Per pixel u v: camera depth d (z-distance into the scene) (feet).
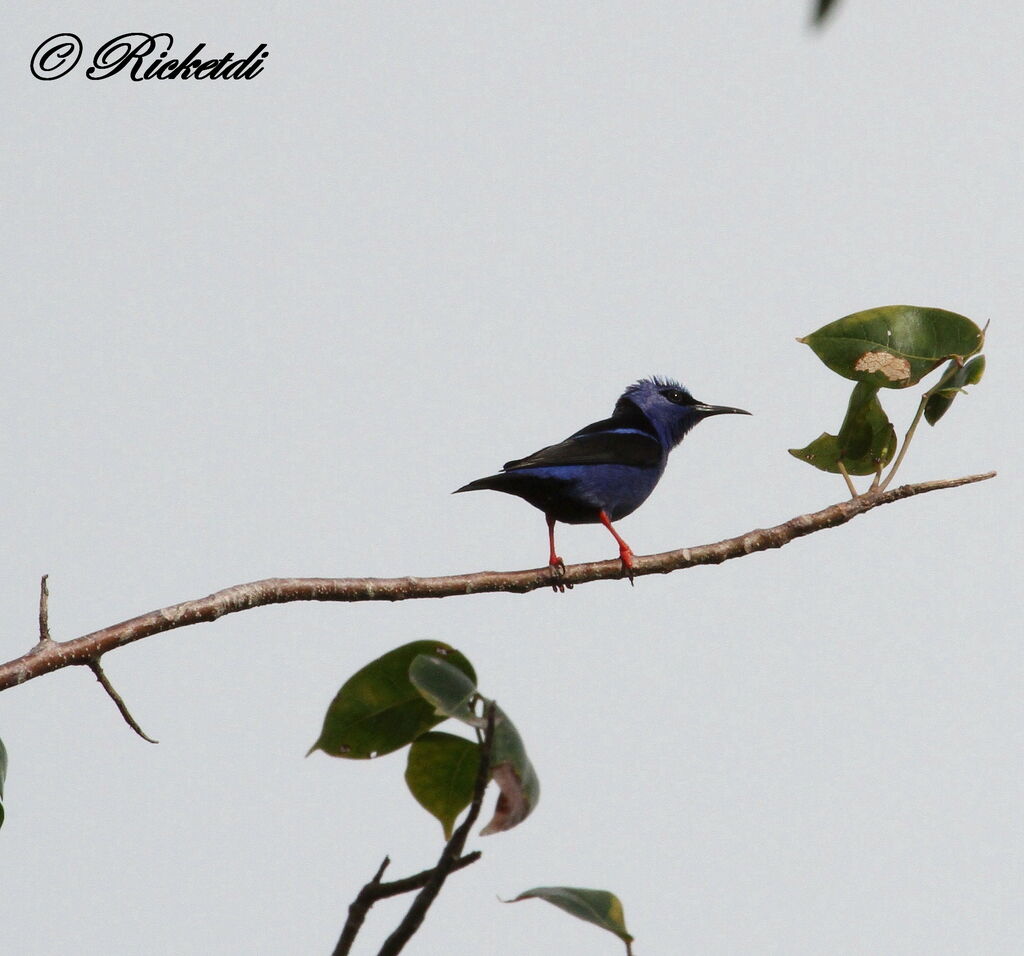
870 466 38.32
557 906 16.58
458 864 16.92
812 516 37.40
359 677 20.77
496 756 17.26
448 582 34.73
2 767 23.22
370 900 17.21
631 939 16.55
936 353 35.65
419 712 21.04
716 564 38.14
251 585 30.42
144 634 28.50
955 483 37.24
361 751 21.13
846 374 35.47
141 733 28.55
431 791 21.56
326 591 31.71
